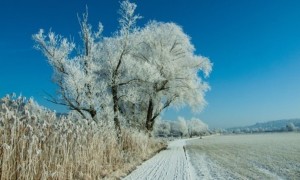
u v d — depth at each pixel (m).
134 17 28.45
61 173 10.89
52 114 11.25
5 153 8.70
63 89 23.38
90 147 14.23
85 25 24.81
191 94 42.84
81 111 23.80
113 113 25.69
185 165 20.50
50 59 23.17
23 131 9.65
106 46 28.75
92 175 13.19
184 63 42.84
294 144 42.28
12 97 9.51
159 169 18.30
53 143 10.91
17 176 9.07
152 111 40.88
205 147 45.16
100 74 29.39
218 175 15.60
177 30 41.12
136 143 24.83
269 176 14.84
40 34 22.94
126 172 16.53
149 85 37.81
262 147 38.34
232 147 41.53
